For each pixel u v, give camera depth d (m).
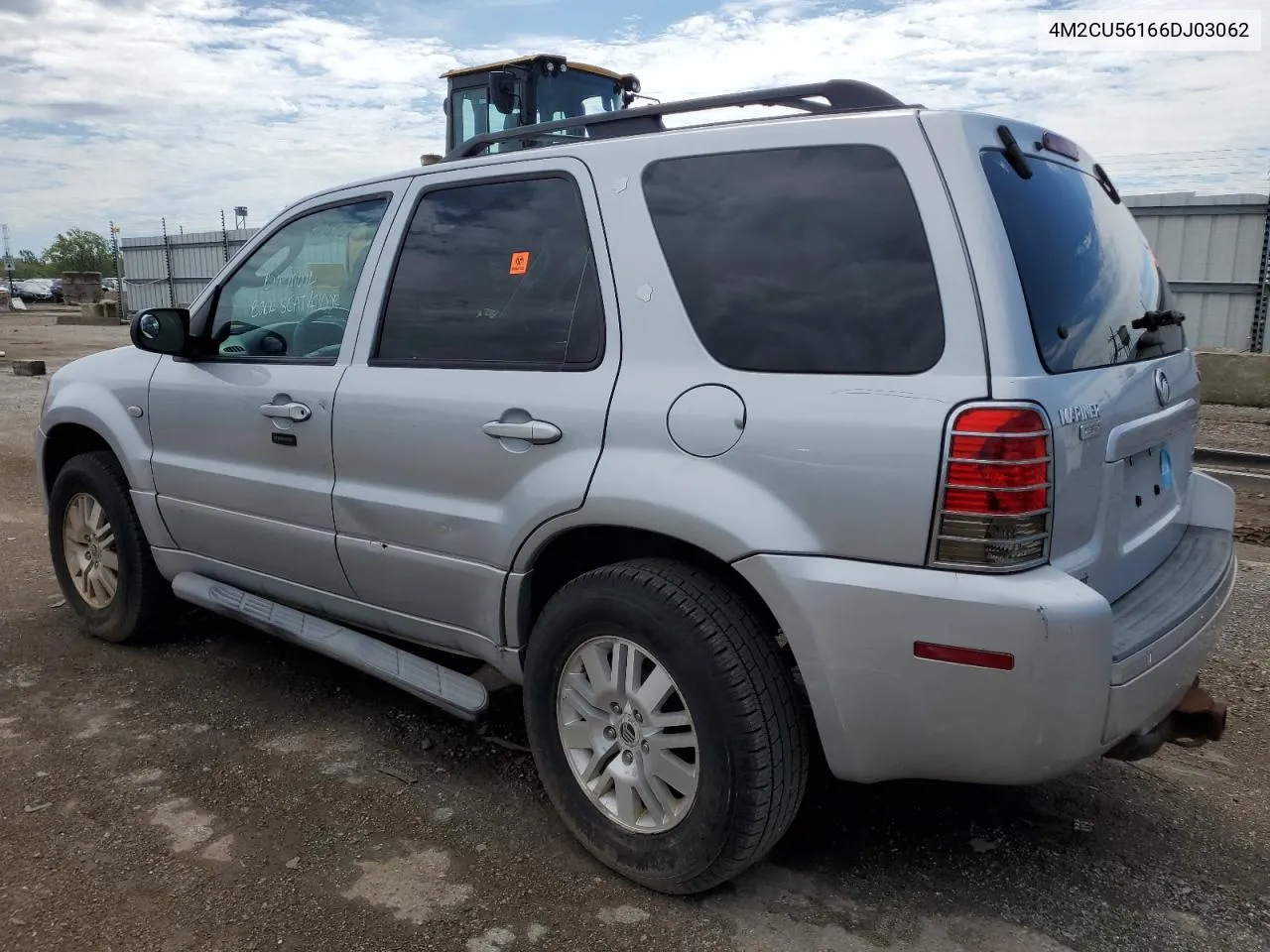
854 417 2.33
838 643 2.36
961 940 2.54
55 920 2.58
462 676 3.32
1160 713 2.54
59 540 4.66
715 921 2.61
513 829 3.04
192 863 2.84
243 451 3.73
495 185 3.16
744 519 2.44
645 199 2.79
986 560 2.21
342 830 3.02
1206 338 14.55
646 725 2.67
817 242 2.50
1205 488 3.38
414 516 3.17
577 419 2.75
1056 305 2.42
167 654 4.42
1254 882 2.81
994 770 2.30
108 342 23.25
